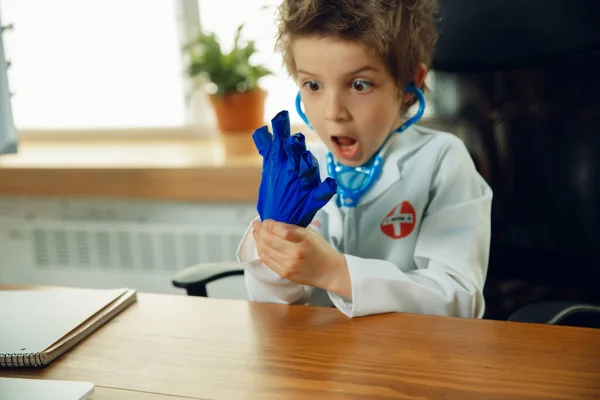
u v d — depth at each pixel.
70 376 0.60
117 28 2.02
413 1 0.88
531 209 1.06
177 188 1.69
